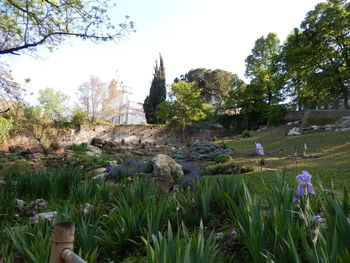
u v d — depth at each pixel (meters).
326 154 16.94
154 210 3.68
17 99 12.50
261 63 40.78
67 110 48.94
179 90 38.53
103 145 29.30
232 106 43.41
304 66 33.31
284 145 23.25
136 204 4.22
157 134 40.62
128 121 53.44
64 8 11.00
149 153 25.62
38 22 11.07
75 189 6.32
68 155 20.92
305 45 32.12
